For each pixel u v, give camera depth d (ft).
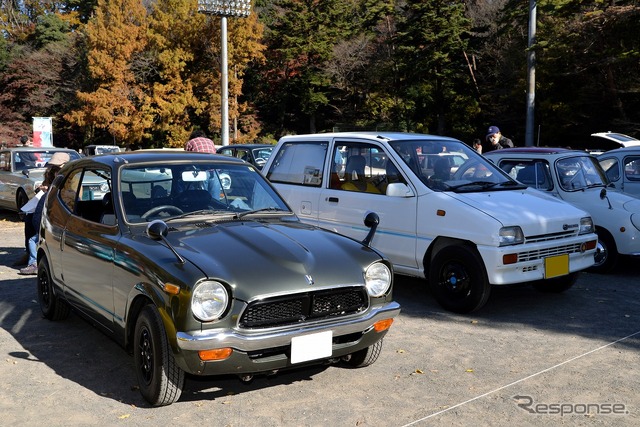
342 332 14.12
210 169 18.04
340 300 14.26
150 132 149.89
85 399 14.84
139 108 145.28
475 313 22.29
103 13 144.77
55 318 21.30
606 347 18.58
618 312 22.41
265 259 14.03
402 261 23.48
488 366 17.03
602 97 98.63
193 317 12.89
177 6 143.23
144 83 147.64
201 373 13.10
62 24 186.50
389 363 17.26
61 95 165.07
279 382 15.94
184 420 13.64
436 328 20.53
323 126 165.17
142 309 14.38
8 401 14.74
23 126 163.02
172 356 13.64
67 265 18.72
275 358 13.44
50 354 18.13
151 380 14.05
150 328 13.88
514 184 24.62
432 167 23.79
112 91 140.05
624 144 51.75
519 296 24.76
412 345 18.83
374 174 24.50
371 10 146.82
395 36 134.00
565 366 17.01
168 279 13.32
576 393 15.16
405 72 135.23
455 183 23.45
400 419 13.70
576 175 29.14
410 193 23.02
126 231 15.85
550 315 22.04
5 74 168.45
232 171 18.37
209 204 17.28
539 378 16.15
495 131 36.78
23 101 167.94
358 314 14.48
